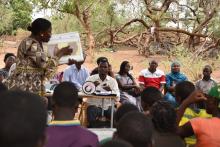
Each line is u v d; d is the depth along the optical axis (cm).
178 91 478
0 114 144
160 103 355
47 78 543
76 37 591
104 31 3042
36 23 529
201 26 2814
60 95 321
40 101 154
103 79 827
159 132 344
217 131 386
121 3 2984
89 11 2541
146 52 2936
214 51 2664
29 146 144
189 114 484
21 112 146
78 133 303
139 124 239
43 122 149
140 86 1043
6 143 142
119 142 197
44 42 549
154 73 1042
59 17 2222
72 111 322
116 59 2717
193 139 451
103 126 800
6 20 3269
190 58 2177
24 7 2362
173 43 3130
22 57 529
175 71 1038
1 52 3139
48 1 2086
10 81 537
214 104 405
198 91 409
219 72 2267
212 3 2822
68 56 589
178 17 3117
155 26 2903
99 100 811
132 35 3288
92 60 2539
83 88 773
